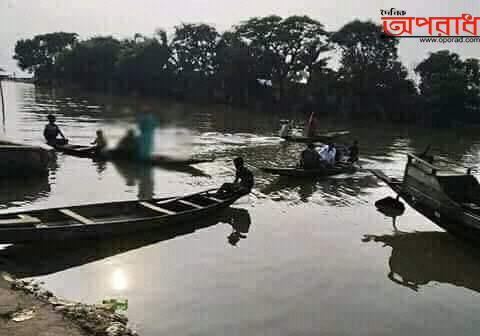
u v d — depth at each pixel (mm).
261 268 8281
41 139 20391
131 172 15406
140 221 9141
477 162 24156
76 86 63656
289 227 10664
